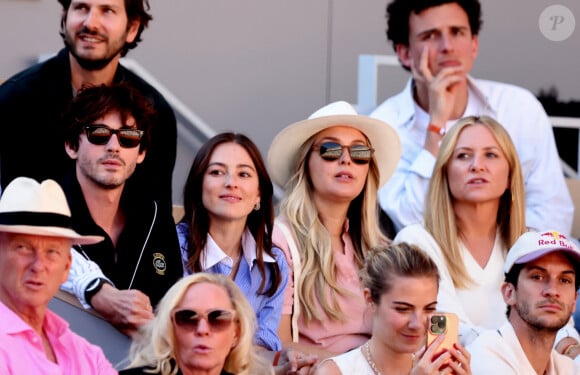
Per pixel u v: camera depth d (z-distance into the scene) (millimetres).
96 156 18500
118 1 20562
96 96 18578
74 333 16375
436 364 16906
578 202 28797
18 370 14734
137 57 27703
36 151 19828
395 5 26797
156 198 20062
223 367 16422
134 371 15891
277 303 20391
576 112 31109
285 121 28922
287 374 18781
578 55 31203
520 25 30906
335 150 21438
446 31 26141
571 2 31312
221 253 20219
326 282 20859
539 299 18641
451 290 21297
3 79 26109
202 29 28250
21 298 15273
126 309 17609
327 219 21547
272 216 20609
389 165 22656
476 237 21922
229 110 28422
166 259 19438
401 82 30141
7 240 15320
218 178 20172
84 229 18500
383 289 17469
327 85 29344
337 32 29438
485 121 22109
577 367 19547
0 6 26500
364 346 17812
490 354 18750
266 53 28766
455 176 21797
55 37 26844
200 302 16094
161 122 20781
